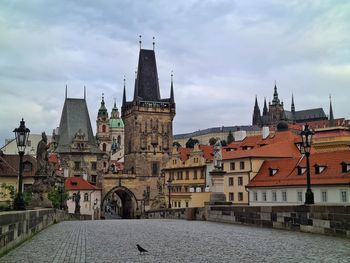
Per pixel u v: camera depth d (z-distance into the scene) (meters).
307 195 32.06
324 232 29.09
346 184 79.69
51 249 22.92
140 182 183.12
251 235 30.11
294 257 18.97
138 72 193.62
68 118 188.12
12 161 112.81
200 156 141.25
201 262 17.98
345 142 118.00
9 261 18.56
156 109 189.50
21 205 31.89
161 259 18.98
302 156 98.50
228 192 116.00
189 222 49.66
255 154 110.56
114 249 22.80
